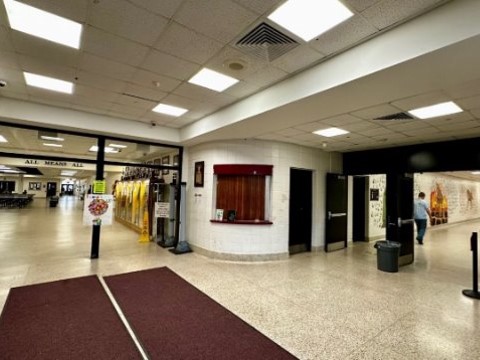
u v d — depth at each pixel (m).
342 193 7.53
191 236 6.71
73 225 10.38
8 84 4.04
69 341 2.60
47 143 8.18
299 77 3.43
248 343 2.64
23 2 2.29
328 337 2.78
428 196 11.85
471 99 3.44
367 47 2.70
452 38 2.12
